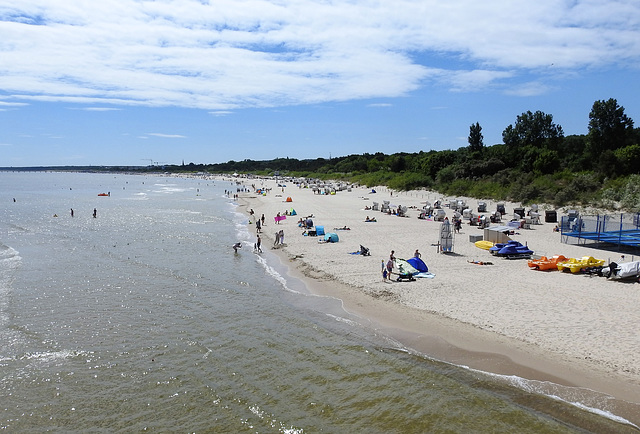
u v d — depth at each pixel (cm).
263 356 1485
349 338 1599
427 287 2095
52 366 1450
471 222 4125
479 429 1055
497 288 2025
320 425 1096
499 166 7294
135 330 1744
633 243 2748
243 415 1152
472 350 1432
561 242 3097
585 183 5197
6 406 1224
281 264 2789
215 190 12781
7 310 1984
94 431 1109
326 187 10469
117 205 7625
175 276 2553
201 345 1585
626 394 1131
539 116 8638
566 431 1029
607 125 6831
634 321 1545
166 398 1247
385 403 1181
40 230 4528
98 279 2506
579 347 1378
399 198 7256
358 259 2764
